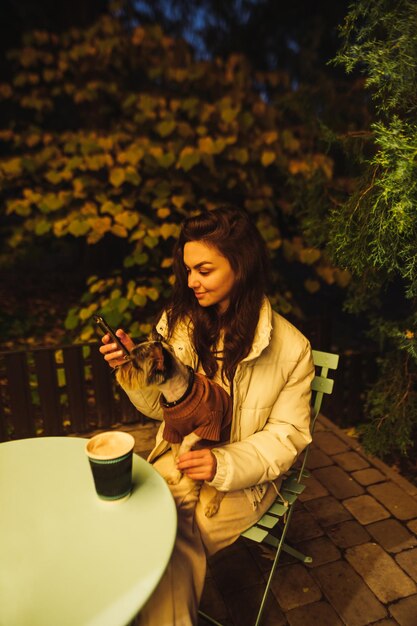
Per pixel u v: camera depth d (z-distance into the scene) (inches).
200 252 69.9
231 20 243.8
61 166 231.1
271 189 204.5
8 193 266.5
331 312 274.5
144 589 46.7
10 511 57.1
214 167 198.5
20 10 282.0
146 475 63.4
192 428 66.3
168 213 190.7
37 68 253.8
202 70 207.2
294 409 75.2
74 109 288.2
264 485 74.7
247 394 73.5
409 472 133.1
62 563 49.8
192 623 59.7
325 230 124.1
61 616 44.1
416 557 100.7
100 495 57.4
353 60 87.0
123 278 231.8
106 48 214.2
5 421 156.8
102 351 66.7
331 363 85.2
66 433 151.6
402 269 90.4
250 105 213.6
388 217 86.6
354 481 125.3
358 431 140.3
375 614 88.0
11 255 325.4
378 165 92.9
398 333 110.1
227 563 99.1
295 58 222.1
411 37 83.0
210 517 70.8
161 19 239.3
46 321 249.8
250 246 71.2
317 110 171.6
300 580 95.1
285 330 75.6
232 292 73.0
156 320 85.4
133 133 220.7
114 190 204.7
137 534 53.4
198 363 78.6
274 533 107.0
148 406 76.9
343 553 101.8
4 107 295.9
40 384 143.9
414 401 123.6
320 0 220.8
